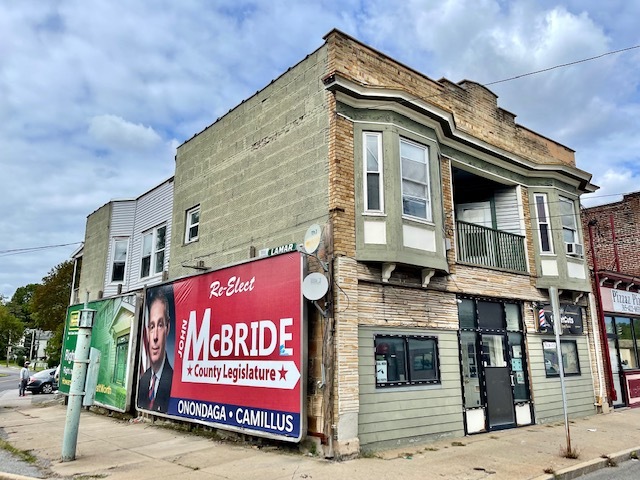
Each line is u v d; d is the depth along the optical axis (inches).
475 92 538.3
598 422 503.5
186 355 460.1
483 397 445.4
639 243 788.0
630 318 697.0
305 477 276.1
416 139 421.7
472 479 274.8
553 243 556.7
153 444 384.2
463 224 494.9
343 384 335.0
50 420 538.9
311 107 414.6
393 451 349.1
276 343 363.6
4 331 3161.9
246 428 373.1
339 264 358.0
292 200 416.5
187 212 591.2
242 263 414.9
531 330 518.9
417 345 400.8
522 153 581.9
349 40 414.6
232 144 518.9
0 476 289.1
